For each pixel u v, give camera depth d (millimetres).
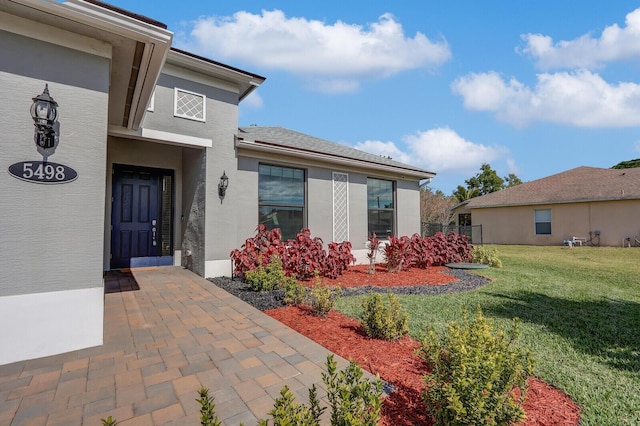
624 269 9773
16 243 3078
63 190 3314
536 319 4648
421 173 11859
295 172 9109
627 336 3957
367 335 3723
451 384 1987
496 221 21953
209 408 1515
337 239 9828
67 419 2135
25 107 3170
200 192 7344
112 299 5180
